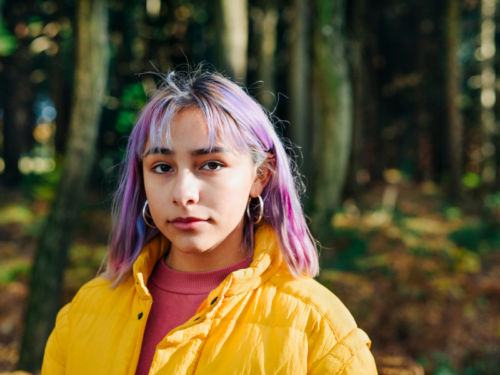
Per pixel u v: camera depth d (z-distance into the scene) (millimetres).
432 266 7957
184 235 890
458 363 5285
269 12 6605
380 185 16641
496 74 15758
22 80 16031
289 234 1003
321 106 3143
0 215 10953
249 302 956
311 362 884
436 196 14734
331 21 3070
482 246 9375
